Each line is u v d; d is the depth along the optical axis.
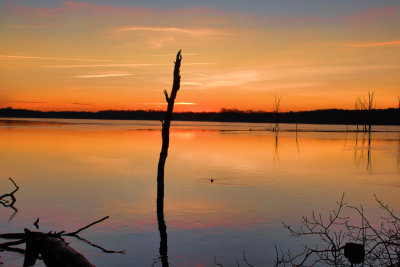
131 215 13.47
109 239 10.69
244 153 39.12
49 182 20.36
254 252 9.70
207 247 10.14
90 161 30.05
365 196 17.31
